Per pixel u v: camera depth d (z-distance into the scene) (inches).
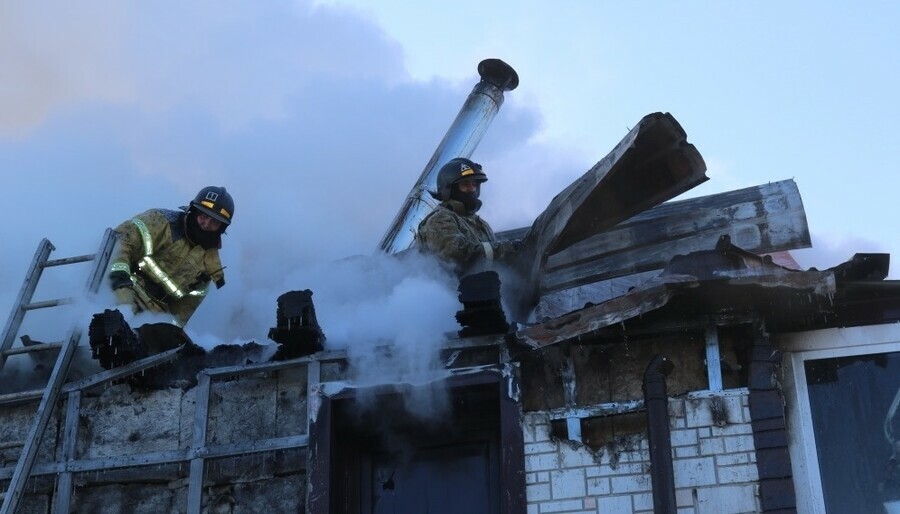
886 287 321.7
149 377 357.7
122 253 384.5
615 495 318.0
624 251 406.0
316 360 347.9
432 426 342.3
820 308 326.0
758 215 409.1
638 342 335.0
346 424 342.3
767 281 313.1
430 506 335.9
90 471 348.2
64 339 354.0
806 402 324.2
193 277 401.7
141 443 351.3
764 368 323.9
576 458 323.3
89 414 356.5
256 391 351.9
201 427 347.3
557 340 321.4
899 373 324.8
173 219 402.9
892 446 318.3
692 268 316.8
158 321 390.9
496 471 336.5
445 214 391.5
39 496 348.2
